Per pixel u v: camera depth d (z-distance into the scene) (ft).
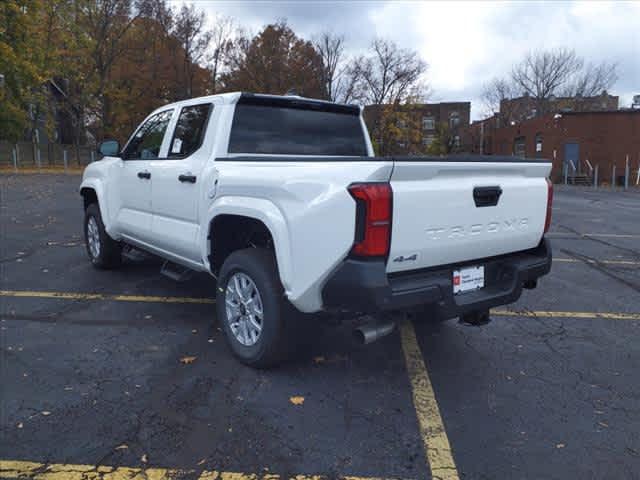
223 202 12.04
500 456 8.73
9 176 83.71
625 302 18.24
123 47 129.18
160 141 15.99
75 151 128.57
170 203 14.66
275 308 10.97
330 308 10.02
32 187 61.77
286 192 10.35
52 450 8.62
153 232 15.85
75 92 124.88
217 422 9.59
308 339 11.49
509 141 152.76
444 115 214.90
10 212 38.65
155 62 136.05
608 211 50.75
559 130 119.03
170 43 138.62
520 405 10.55
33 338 13.57
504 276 11.75
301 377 11.56
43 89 119.24
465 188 10.34
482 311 11.54
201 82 148.66
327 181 9.63
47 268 21.29
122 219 17.95
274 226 10.47
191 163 13.82
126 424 9.45
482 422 9.84
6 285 18.67
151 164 15.72
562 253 27.48
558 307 17.53
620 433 9.53
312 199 9.80
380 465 8.41
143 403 10.24
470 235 10.61
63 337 13.67
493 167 10.89
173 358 12.46
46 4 109.70
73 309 16.03
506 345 13.92
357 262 9.20
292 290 10.26
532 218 12.08
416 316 10.64
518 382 11.63
